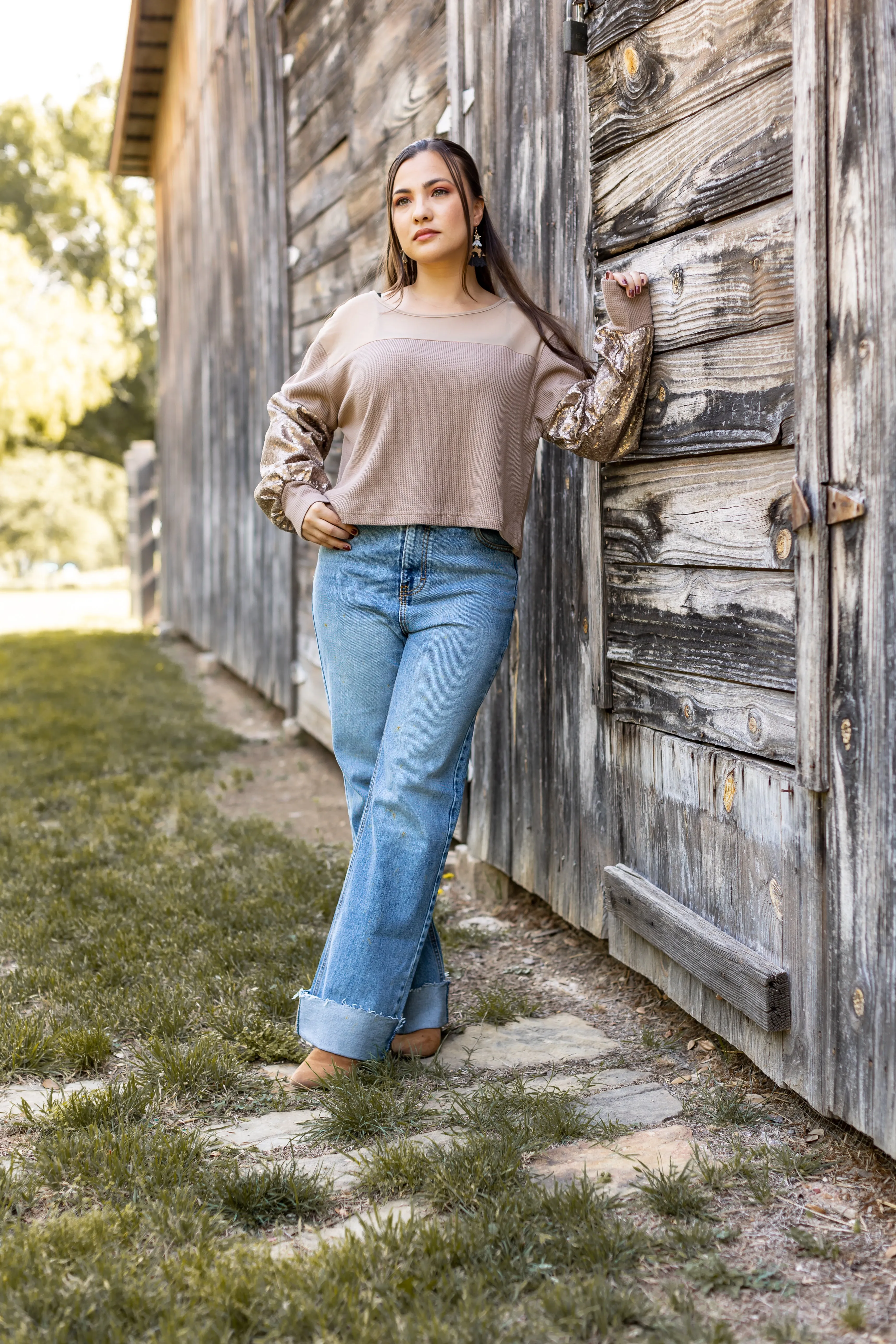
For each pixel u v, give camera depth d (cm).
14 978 276
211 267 837
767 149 183
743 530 199
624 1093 218
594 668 262
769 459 190
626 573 247
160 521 1246
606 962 289
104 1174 182
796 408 177
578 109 260
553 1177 185
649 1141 197
